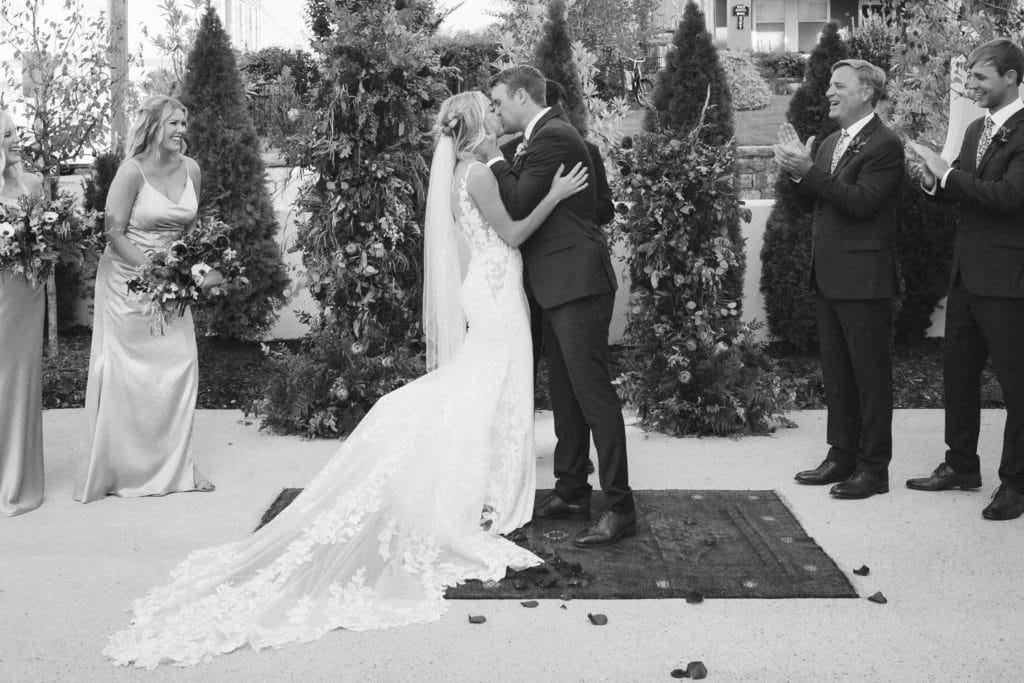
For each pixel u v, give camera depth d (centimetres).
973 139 491
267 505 485
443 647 333
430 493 412
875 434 494
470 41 1395
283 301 830
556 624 350
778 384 645
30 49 846
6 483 478
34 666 320
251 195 806
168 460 507
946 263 802
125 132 889
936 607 363
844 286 490
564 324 429
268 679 311
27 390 482
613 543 426
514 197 432
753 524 451
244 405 709
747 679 308
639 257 634
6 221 470
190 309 517
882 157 483
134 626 345
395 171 623
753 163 1221
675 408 623
